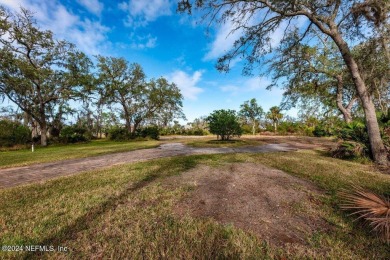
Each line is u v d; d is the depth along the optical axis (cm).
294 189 396
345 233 237
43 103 2284
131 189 410
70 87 2430
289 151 1047
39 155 1084
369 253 200
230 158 785
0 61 1817
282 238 229
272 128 4291
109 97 2962
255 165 641
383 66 950
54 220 283
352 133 834
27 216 299
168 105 3475
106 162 781
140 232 243
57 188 438
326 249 209
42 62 2198
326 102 1705
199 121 6141
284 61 1028
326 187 409
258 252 204
